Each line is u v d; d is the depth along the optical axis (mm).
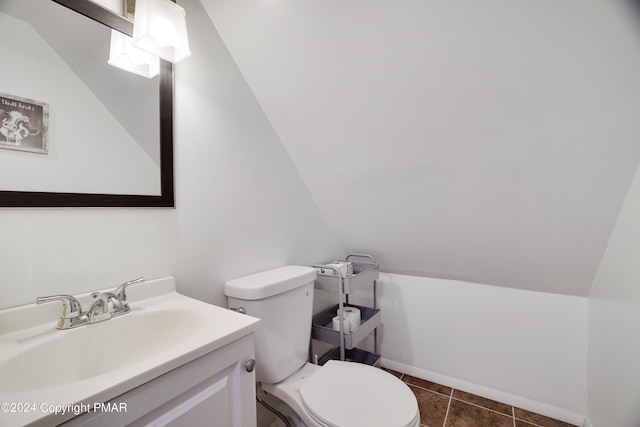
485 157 1165
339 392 1059
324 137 1418
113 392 511
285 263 1569
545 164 1088
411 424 911
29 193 721
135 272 928
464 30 876
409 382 1913
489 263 1625
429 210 1506
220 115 1211
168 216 1020
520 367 1653
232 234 1255
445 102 1066
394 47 991
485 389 1742
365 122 1264
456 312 1841
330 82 1183
